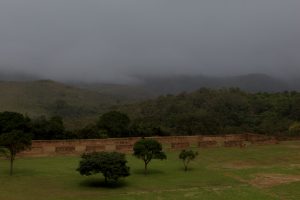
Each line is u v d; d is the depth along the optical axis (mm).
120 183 30750
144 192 28203
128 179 32188
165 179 32531
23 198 25922
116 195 27203
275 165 39344
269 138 54281
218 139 53875
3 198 25672
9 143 32125
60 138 54156
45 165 36781
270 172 35969
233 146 50062
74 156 42031
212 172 35625
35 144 43344
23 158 40062
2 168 34969
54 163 37844
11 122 50969
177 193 28141
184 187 30000
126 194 27516
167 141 50750
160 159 37875
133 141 48719
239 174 34969
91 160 29984
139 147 34281
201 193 28281
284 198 27594
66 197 26469
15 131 33188
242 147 49781
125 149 44875
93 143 46594
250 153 45438
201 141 50375
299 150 47656
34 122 55344
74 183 30328
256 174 35062
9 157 39188
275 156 43844
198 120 92438
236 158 42594
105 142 47312
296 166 38844
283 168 37812
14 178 31328
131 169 36188
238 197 27453
